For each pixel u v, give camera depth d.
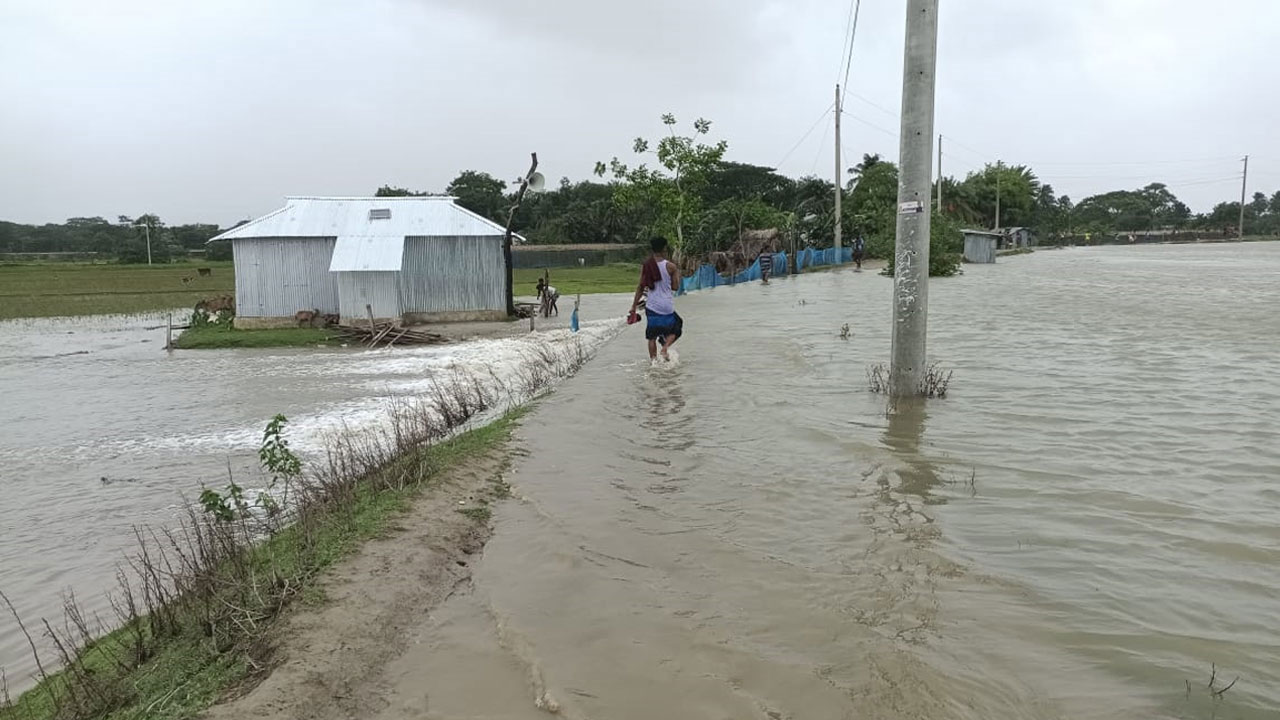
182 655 3.83
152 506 7.89
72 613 5.07
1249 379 9.32
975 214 84.12
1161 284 28.58
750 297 25.39
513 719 3.10
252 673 3.47
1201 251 80.38
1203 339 12.91
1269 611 3.65
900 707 3.00
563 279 54.66
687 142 37.91
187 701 3.32
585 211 91.06
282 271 27.05
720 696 3.15
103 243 110.94
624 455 6.86
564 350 15.69
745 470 6.21
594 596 4.16
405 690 3.35
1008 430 7.12
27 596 5.85
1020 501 5.23
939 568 4.22
